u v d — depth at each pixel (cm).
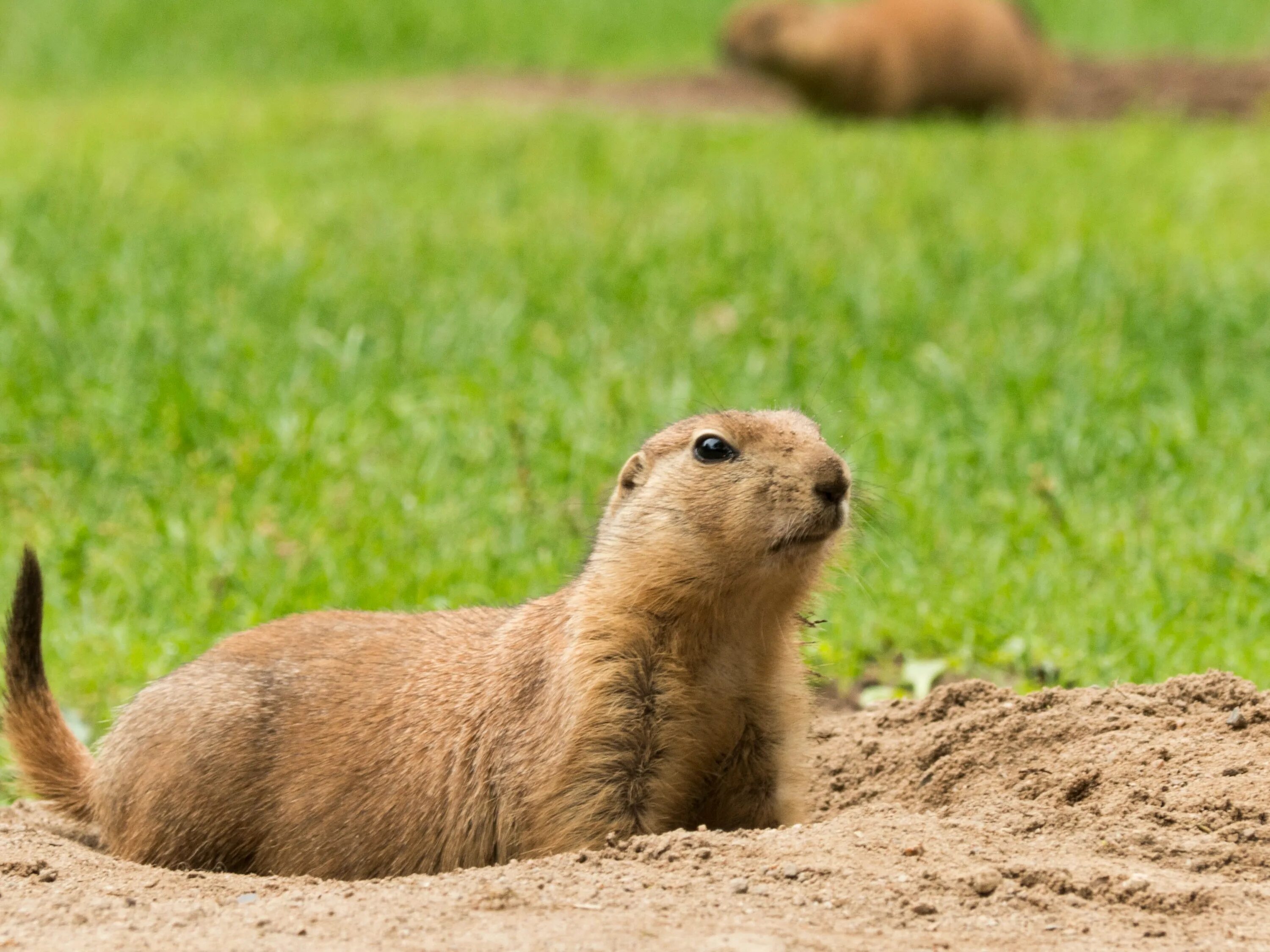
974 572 1078
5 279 1605
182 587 1083
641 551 685
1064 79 3378
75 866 662
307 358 1443
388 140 2484
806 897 570
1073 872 588
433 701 738
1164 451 1234
